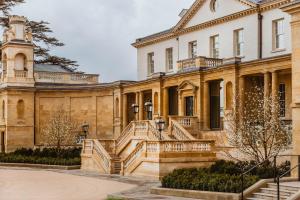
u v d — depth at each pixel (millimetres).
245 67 40688
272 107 33812
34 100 60906
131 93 56375
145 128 42062
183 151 34625
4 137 60156
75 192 29078
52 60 86062
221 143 40594
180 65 48375
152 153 35031
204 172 28703
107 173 40500
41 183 34125
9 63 60375
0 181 35688
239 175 26344
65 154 49719
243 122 33750
